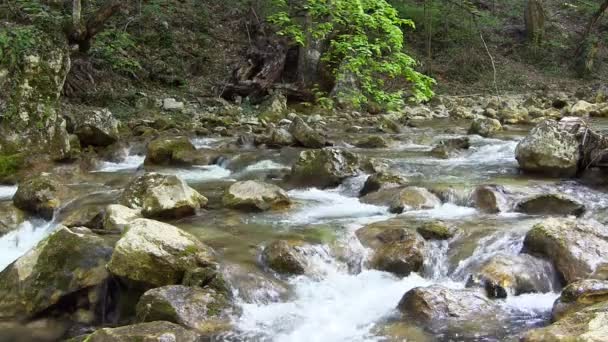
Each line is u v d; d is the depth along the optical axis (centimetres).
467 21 2039
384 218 580
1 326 428
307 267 470
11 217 611
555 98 1628
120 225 527
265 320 408
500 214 588
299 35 1241
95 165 864
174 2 1734
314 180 724
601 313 331
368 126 1194
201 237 526
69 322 439
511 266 446
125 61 1347
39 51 826
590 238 464
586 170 705
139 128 1060
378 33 1255
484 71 1955
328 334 390
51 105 835
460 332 379
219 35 1688
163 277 432
